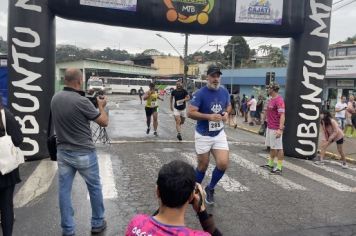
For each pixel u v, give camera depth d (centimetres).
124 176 786
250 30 1027
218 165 588
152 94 1388
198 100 579
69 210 467
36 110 890
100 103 466
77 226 509
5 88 1223
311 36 1039
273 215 580
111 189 688
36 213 558
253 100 2139
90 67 6481
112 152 1041
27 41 875
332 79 3166
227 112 596
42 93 896
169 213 201
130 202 619
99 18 948
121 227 511
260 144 1333
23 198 625
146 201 625
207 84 586
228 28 1016
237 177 815
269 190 721
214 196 669
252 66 5631
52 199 623
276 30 1034
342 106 1792
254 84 4725
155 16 971
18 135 418
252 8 1012
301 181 805
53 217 543
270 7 1017
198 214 229
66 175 461
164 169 203
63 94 452
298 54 1058
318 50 1044
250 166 931
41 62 891
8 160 396
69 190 466
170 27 997
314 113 1063
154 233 194
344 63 3028
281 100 853
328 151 1232
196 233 196
